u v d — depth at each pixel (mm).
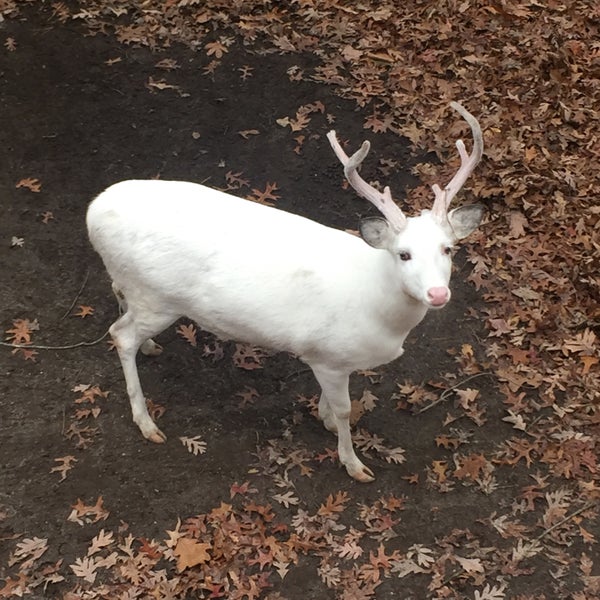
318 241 2293
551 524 2467
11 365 2801
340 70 4059
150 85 3896
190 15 4266
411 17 4316
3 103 3736
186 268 2268
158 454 2602
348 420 2469
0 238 3189
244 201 2365
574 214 3410
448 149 3697
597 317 3027
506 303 3096
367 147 2041
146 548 2348
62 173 3471
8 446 2580
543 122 3799
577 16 4363
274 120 3797
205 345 2926
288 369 2883
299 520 2449
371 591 2289
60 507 2445
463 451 2670
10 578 2277
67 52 4008
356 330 2234
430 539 2434
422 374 2891
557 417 2758
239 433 2680
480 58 4109
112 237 2299
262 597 2279
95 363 2842
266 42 4168
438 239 2031
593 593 2305
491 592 2297
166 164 3566
